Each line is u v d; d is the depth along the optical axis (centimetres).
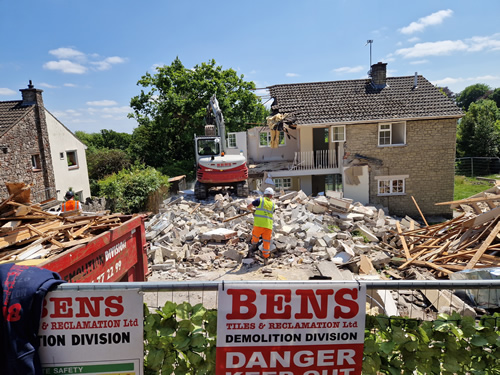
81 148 2498
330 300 253
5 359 229
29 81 2003
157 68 3216
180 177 2417
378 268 930
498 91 6806
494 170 3569
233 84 3238
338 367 262
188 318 258
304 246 988
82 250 380
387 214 1908
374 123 1948
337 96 2164
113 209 1702
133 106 3234
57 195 2189
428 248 993
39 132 2041
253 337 252
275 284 248
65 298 240
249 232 1048
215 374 255
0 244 393
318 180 2320
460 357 269
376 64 2195
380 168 1984
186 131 3222
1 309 228
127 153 3622
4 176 1770
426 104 2019
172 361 260
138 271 559
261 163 2277
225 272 856
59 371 244
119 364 249
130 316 246
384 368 273
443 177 1995
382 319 269
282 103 2130
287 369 258
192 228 1112
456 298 654
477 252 837
